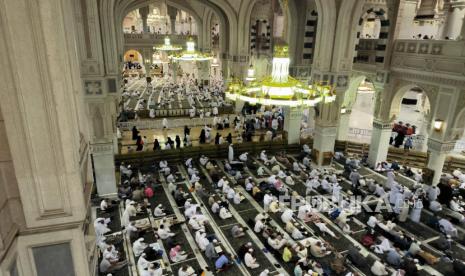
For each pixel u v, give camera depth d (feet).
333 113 51.80
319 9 47.47
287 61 31.55
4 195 10.21
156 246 33.12
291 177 50.96
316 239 34.63
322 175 49.62
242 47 70.90
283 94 31.45
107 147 41.81
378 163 55.01
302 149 62.49
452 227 37.68
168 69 142.20
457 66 39.70
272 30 70.33
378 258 33.40
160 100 91.91
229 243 35.37
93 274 13.73
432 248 35.63
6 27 9.28
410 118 84.53
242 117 77.82
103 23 37.68
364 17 54.80
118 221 39.24
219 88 105.81
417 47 45.19
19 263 11.05
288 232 37.06
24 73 9.68
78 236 11.50
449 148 44.14
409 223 40.68
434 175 45.47
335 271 31.07
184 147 57.26
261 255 33.73
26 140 10.15
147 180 46.47
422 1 60.54
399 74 49.01
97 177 42.91
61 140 10.41
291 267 32.01
